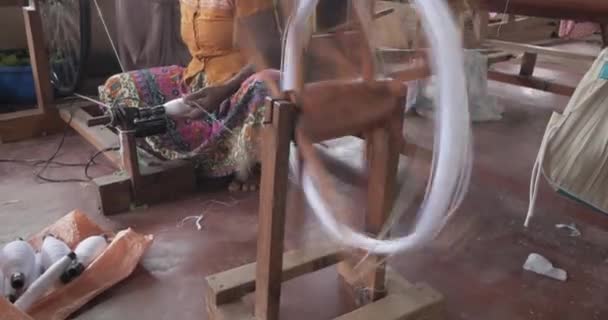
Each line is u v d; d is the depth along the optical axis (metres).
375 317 1.10
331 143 2.15
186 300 1.30
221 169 1.90
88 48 2.54
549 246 1.58
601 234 1.65
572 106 1.12
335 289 1.35
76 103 2.52
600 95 1.08
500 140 2.20
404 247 0.90
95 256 1.37
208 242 1.56
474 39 0.98
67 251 1.35
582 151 1.12
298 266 1.18
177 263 1.45
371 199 1.06
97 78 2.83
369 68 0.88
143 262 1.45
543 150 1.15
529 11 1.15
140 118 1.69
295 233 1.41
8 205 1.75
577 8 1.06
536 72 3.36
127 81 1.89
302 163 0.99
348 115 0.92
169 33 2.18
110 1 2.78
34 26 2.29
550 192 1.36
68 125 2.49
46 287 1.22
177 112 1.73
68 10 2.55
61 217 1.68
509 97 3.00
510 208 1.79
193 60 1.95
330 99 0.90
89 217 1.68
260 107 1.71
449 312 1.28
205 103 1.75
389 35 0.79
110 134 2.16
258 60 1.06
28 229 1.61
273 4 1.00
